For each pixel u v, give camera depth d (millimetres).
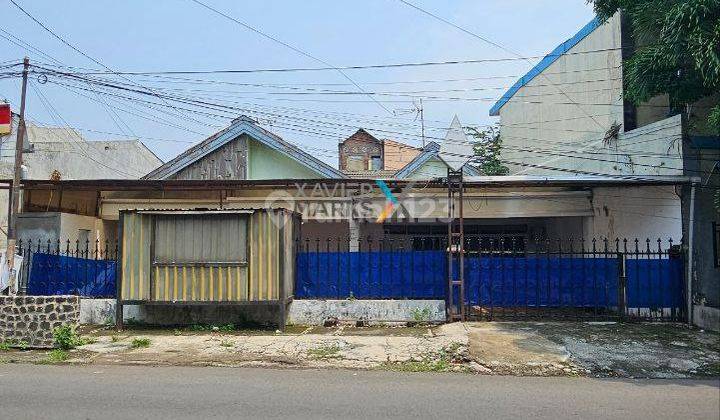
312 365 8883
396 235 18875
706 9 9016
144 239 11742
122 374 8102
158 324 12312
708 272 11578
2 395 6727
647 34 11922
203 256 11656
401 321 12320
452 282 12289
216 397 6633
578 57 17703
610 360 9133
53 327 9961
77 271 12938
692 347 9961
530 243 19719
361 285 12711
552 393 7062
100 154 24234
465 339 10359
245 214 11648
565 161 18625
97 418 5723
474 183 13430
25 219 14859
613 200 14945
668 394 7113
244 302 11523
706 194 11891
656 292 12336
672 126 12609
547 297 12508
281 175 17438
